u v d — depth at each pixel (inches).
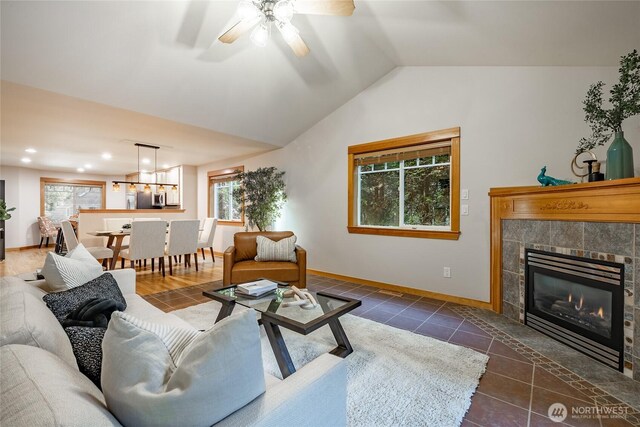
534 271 106.1
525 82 119.6
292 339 96.0
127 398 28.5
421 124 145.6
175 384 29.0
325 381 39.0
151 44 105.7
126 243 223.1
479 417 61.4
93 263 88.1
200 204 295.4
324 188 187.0
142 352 31.0
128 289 94.8
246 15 85.7
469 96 132.2
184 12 99.4
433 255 143.3
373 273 164.9
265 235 162.1
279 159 214.5
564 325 93.7
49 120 145.9
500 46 109.4
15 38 89.3
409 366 80.0
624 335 77.8
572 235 92.4
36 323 41.1
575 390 70.7
